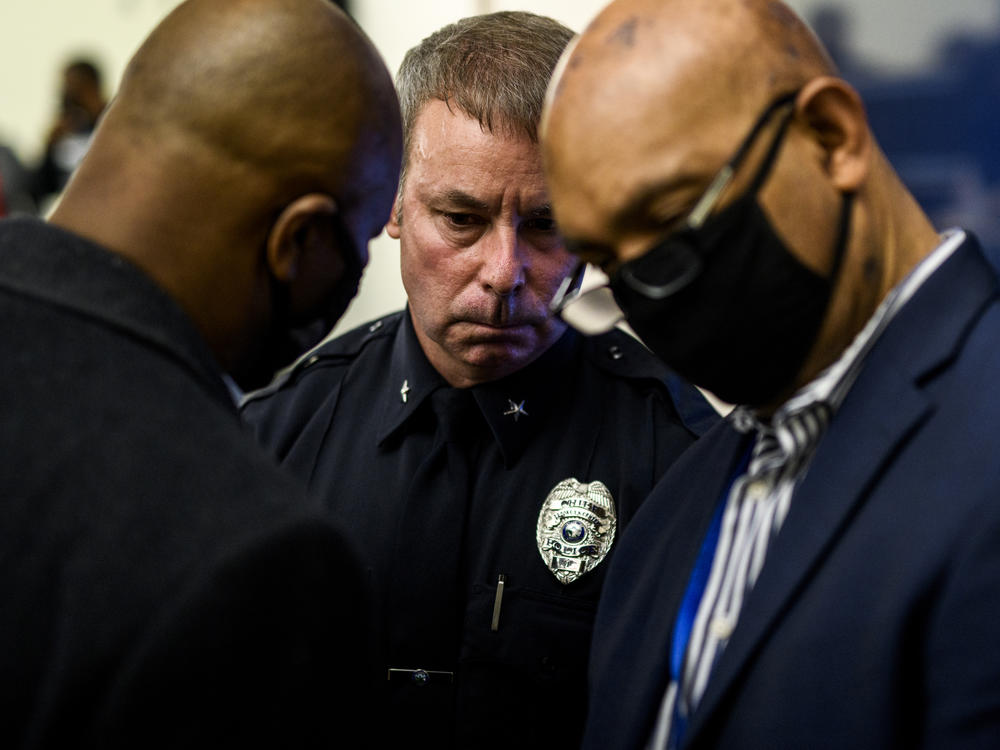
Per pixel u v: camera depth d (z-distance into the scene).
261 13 1.21
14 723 0.99
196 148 1.17
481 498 1.67
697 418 1.68
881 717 1.03
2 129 7.66
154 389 1.09
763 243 1.10
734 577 1.23
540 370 1.68
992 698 0.98
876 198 1.16
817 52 1.17
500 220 1.55
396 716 1.63
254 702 1.00
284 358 1.34
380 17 3.85
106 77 7.15
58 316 1.10
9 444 1.04
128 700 0.96
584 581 1.62
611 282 1.21
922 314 1.14
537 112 1.50
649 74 1.10
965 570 1.01
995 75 2.84
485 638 1.61
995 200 2.87
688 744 1.15
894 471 1.10
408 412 1.71
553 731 1.60
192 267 1.18
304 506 1.07
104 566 1.00
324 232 1.26
